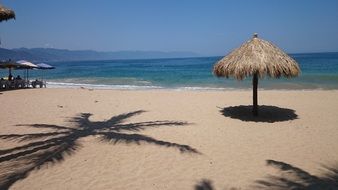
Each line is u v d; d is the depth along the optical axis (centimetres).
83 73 5000
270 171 647
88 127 1039
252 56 1047
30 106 1484
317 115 1214
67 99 1723
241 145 830
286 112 1285
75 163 706
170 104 1522
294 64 1079
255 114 1201
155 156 745
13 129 1020
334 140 867
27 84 2470
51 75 4644
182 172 650
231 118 1176
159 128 1018
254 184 586
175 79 3331
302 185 577
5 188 582
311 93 1844
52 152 777
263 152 770
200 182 600
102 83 3038
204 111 1326
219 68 1144
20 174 646
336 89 2142
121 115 1244
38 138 902
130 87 2586
